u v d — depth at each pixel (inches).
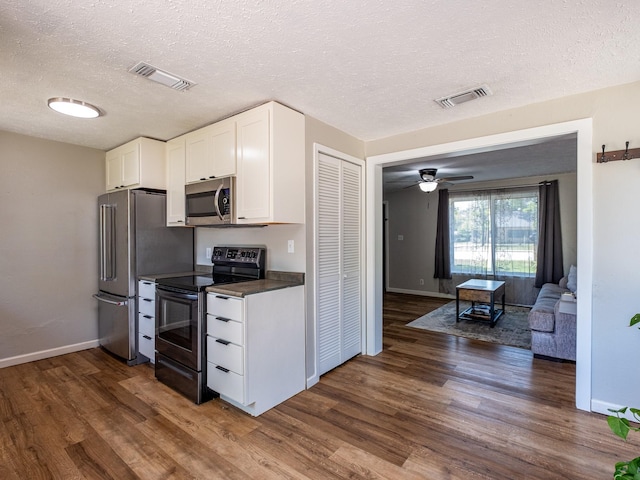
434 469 71.3
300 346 107.7
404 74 82.4
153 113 107.6
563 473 69.9
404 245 292.0
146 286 126.0
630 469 38.6
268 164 97.9
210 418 91.6
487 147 111.1
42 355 135.2
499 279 244.5
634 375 88.3
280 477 69.1
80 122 115.7
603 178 90.7
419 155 124.1
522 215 236.2
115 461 73.9
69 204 142.4
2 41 66.7
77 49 70.0
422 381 114.7
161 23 61.3
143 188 132.1
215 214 112.0
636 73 82.1
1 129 123.6
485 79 85.2
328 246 120.6
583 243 93.6
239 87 89.1
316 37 66.4
